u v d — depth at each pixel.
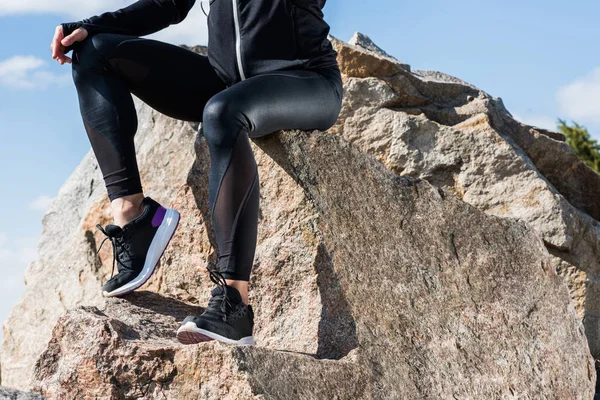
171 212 2.83
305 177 2.83
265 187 2.91
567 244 4.36
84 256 4.59
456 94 5.11
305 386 2.33
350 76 4.97
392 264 2.90
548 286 3.53
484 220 3.31
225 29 2.81
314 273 2.77
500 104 5.38
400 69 4.97
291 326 2.79
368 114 4.81
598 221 4.93
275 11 2.76
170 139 4.67
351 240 2.83
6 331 4.83
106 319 2.48
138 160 4.74
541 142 4.95
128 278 2.76
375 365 2.60
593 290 4.40
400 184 3.06
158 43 2.82
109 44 2.72
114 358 2.38
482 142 4.63
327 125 2.94
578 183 4.97
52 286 4.71
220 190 2.46
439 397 2.77
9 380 4.67
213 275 2.43
